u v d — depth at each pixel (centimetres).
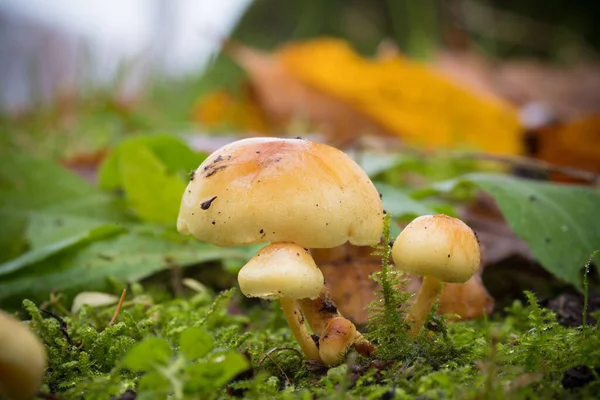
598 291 29
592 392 21
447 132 54
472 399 20
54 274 28
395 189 30
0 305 27
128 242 30
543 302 28
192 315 26
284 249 21
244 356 22
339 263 26
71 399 21
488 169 51
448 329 24
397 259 22
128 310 26
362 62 58
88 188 34
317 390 21
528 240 28
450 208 29
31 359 19
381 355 22
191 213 22
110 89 62
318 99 58
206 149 45
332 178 22
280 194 21
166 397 21
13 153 33
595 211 29
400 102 55
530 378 21
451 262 21
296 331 23
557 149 49
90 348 23
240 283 21
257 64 61
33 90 63
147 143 33
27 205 33
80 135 58
